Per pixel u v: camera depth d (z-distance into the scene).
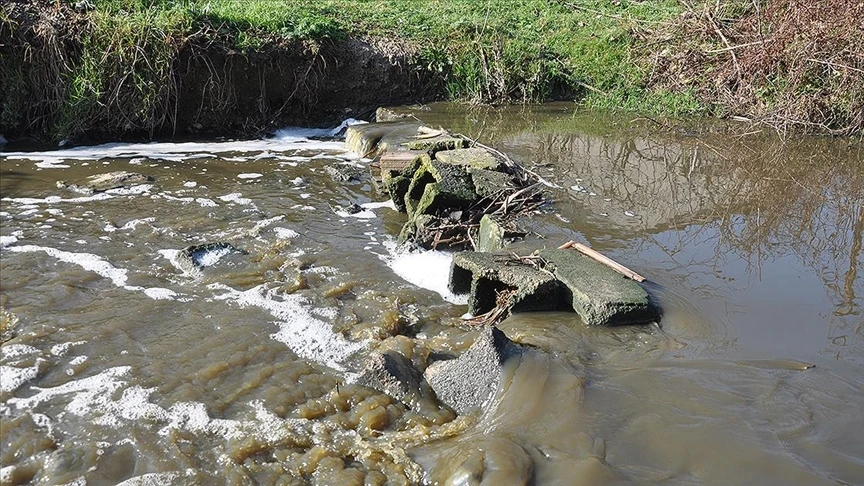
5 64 10.18
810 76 11.48
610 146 10.28
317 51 11.74
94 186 8.50
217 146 10.59
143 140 10.83
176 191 8.45
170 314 5.65
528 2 15.96
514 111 12.37
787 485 3.62
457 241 7.04
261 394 4.69
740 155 9.98
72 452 4.11
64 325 5.42
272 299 5.93
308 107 12.09
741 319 5.36
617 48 13.89
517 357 4.64
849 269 6.25
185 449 4.16
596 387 4.47
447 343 5.31
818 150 10.29
